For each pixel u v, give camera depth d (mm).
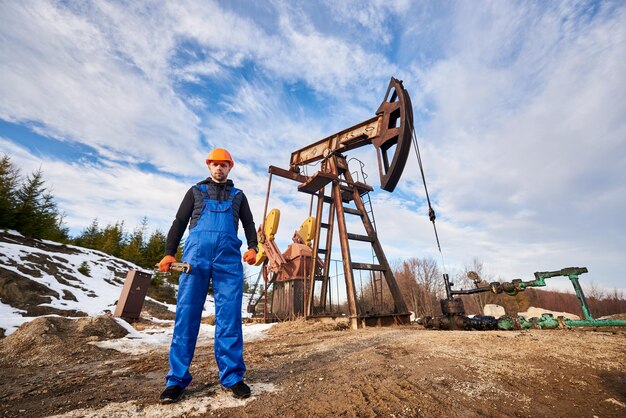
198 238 2100
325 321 7656
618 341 3184
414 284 35094
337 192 9188
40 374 2857
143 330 6945
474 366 2453
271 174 10172
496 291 5445
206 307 16297
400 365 2586
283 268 10312
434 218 6062
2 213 21609
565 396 1836
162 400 1753
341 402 1766
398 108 7422
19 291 11992
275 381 2242
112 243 35375
